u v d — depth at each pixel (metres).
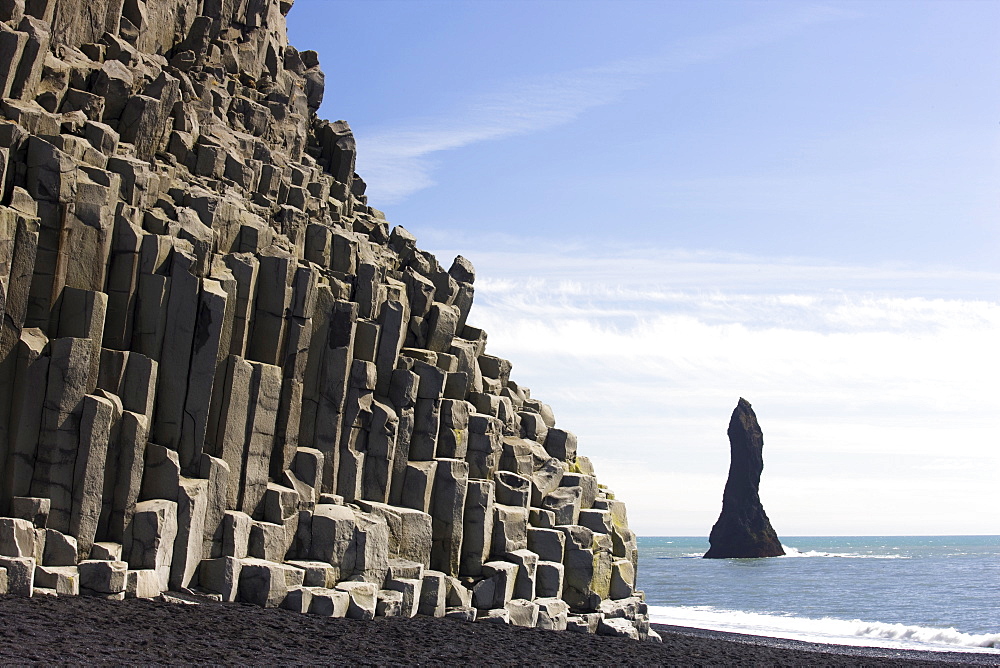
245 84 43.97
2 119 28.84
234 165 37.66
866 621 75.81
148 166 32.25
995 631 70.44
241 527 30.33
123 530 27.70
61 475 26.88
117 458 28.12
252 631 26.08
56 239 28.25
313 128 48.34
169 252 30.80
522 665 28.39
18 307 27.09
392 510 35.56
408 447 37.69
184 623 25.33
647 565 174.88
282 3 49.16
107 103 34.09
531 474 42.66
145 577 27.12
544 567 39.50
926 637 63.41
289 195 40.16
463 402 39.88
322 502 34.22
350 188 47.28
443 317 41.62
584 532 41.47
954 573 142.12
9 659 19.58
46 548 26.05
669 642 43.31
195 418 30.33
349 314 35.91
